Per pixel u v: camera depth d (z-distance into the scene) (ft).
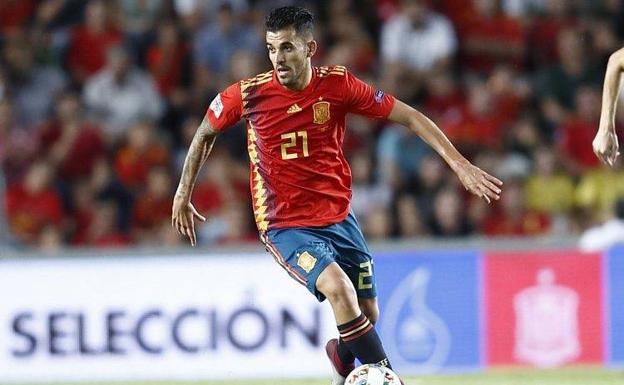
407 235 132.36
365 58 156.46
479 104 149.79
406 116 73.41
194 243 77.56
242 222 134.41
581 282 111.14
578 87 156.56
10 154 146.00
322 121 73.10
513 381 103.50
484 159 143.43
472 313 110.83
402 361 110.52
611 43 161.68
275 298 109.40
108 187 139.85
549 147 148.56
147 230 138.82
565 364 110.83
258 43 156.04
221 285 109.60
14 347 109.91
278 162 73.56
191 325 109.60
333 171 74.02
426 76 154.92
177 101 152.25
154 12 160.15
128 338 109.70
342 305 69.92
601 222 137.08
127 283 109.91
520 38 163.53
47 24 161.17
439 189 136.15
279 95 72.95
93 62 155.84
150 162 142.92
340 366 78.43
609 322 111.04
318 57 155.94
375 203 137.39
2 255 109.81
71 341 109.91
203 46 154.81
